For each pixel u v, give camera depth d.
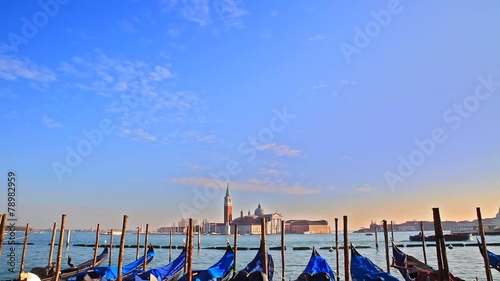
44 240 124.56
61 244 23.72
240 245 106.38
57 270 23.38
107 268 23.47
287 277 33.62
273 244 108.06
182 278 21.95
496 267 23.75
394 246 24.91
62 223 23.89
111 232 43.28
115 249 81.31
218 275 23.41
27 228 30.25
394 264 23.88
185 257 25.81
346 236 21.50
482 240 22.92
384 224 32.00
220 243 120.25
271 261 24.77
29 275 19.34
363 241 121.00
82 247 88.44
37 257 57.66
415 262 23.56
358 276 22.17
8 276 30.89
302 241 131.00
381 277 20.27
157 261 53.56
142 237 179.50
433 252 67.94
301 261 52.62
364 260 23.72
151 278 21.84
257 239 162.50
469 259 51.00
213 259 57.41
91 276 22.84
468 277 32.94
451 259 51.09
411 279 21.52
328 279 20.23
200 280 22.28
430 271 20.62
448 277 16.42
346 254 21.31
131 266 27.69
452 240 94.69
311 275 20.50
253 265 23.62
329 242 121.12
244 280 19.95
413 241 98.62
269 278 24.06
